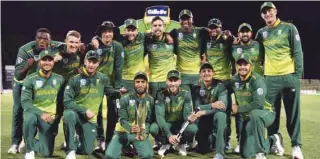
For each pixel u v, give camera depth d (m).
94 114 5.39
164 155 5.53
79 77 5.29
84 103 5.34
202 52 6.18
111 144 5.14
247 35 5.64
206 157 5.42
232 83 5.41
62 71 5.64
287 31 5.38
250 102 5.29
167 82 5.49
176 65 6.27
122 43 6.11
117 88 5.84
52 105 5.29
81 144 5.45
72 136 5.08
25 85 5.20
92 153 5.60
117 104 5.67
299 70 5.36
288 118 5.46
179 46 6.15
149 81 6.23
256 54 5.65
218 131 5.20
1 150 5.73
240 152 5.39
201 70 5.59
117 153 5.09
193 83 6.14
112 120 5.71
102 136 5.83
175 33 6.19
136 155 5.48
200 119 5.61
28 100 5.16
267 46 5.51
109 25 5.69
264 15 5.49
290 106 5.43
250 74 5.25
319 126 8.07
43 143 5.28
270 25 5.49
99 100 5.42
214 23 5.86
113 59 5.80
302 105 12.32
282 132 7.47
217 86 5.55
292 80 5.38
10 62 25.75
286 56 5.41
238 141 5.79
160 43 6.11
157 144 5.89
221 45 5.95
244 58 5.20
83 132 5.37
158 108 5.43
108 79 5.52
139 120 5.16
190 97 5.55
